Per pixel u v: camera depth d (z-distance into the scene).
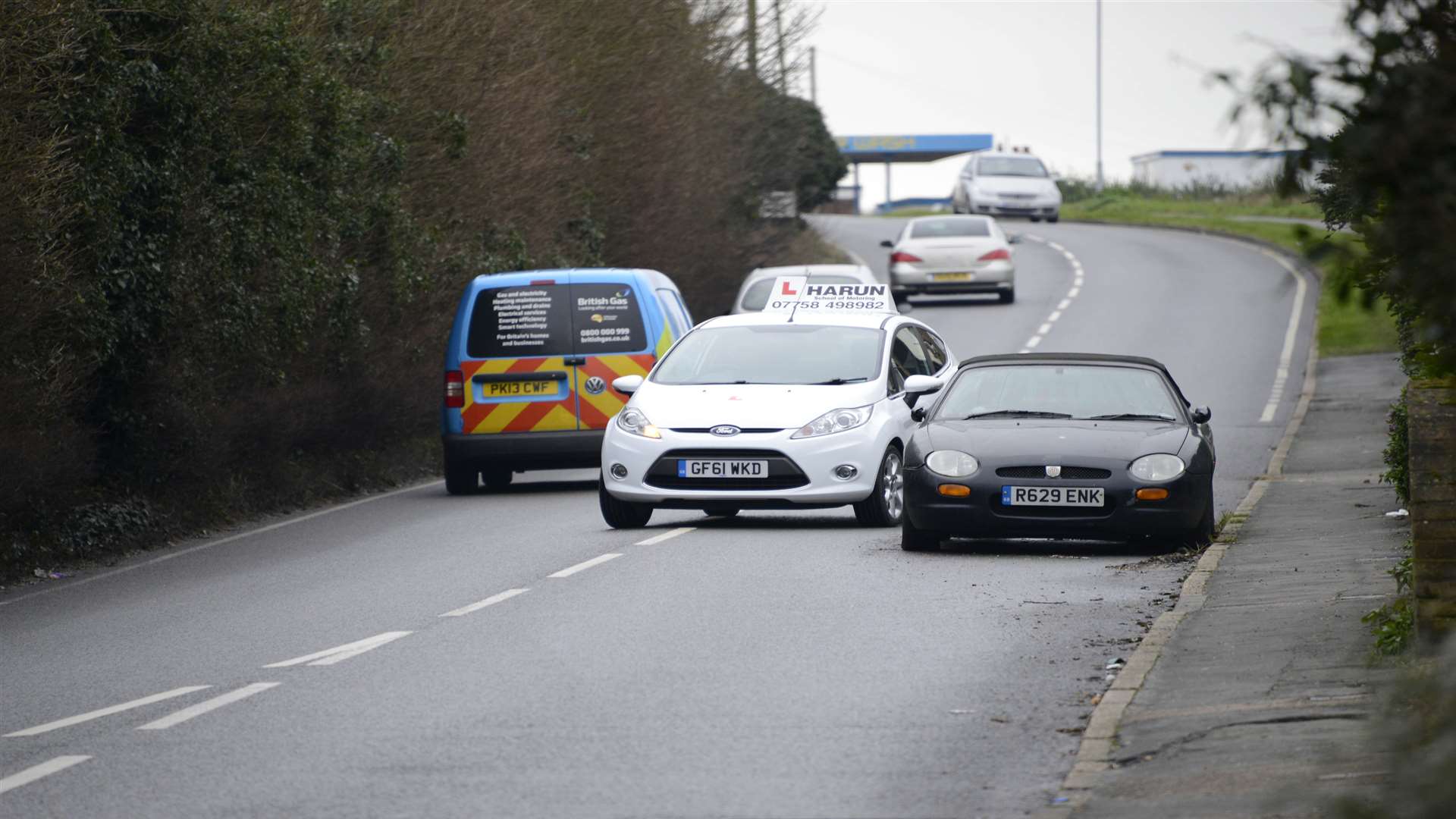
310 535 57.41
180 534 59.25
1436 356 16.06
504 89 93.06
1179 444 46.78
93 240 54.00
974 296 155.12
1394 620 29.16
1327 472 67.81
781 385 54.69
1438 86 13.30
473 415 67.38
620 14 116.06
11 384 49.50
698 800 22.53
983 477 46.22
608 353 67.19
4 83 47.53
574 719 27.59
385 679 31.45
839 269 99.00
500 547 51.22
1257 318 130.88
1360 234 14.51
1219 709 25.72
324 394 69.44
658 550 48.72
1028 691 29.16
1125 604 38.09
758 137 148.88
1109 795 21.75
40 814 22.80
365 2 78.31
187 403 60.25
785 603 38.94
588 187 111.12
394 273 77.19
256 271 63.91
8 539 51.69
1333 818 14.04
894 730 26.42
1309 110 13.46
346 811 22.41
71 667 34.53
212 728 27.83
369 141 75.06
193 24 57.91
